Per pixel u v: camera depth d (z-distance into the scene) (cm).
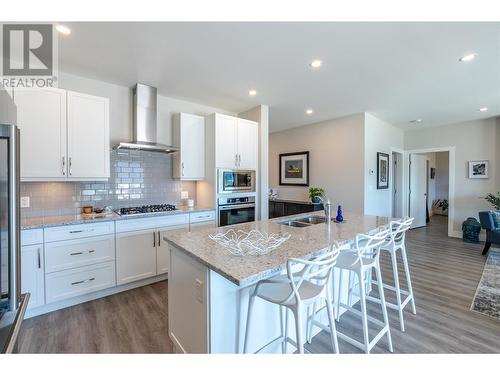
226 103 388
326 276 144
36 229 219
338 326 212
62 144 249
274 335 169
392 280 305
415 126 558
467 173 512
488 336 196
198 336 146
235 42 217
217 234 190
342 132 477
